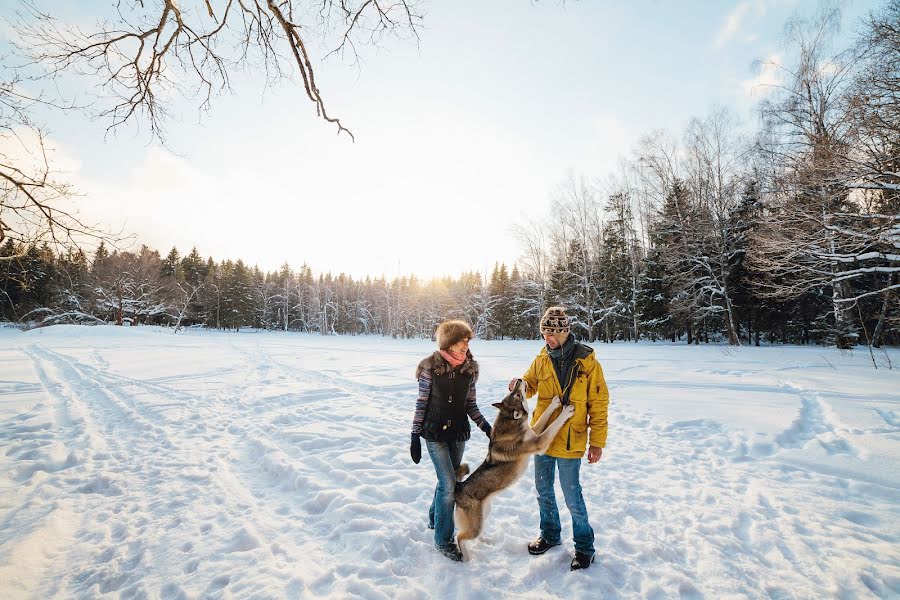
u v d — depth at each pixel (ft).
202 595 8.57
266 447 17.90
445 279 224.12
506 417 10.61
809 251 48.80
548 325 10.48
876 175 39.09
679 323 92.02
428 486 14.21
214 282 216.33
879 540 10.43
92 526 11.46
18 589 8.66
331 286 266.36
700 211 83.10
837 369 36.83
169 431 20.90
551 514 10.46
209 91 17.71
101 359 51.42
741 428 19.95
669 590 8.80
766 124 56.65
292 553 10.07
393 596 8.57
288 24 13.69
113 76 14.97
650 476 15.11
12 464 15.70
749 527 11.31
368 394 30.73
